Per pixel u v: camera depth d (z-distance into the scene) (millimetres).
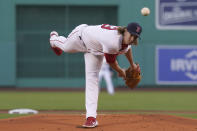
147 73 69375
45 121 26109
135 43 21734
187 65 69812
